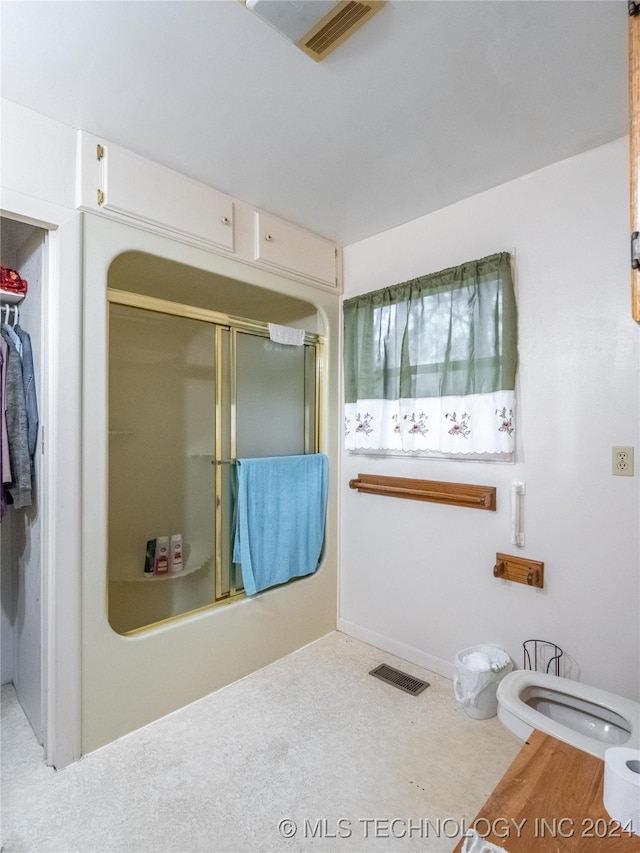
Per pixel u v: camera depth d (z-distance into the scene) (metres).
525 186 1.91
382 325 2.38
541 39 1.21
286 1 1.06
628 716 1.49
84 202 1.61
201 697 2.01
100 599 1.68
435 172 1.88
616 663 1.69
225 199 2.04
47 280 1.59
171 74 1.34
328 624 2.65
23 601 1.91
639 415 1.63
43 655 1.63
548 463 1.85
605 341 1.71
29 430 1.71
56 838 1.32
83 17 1.14
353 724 1.83
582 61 1.29
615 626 1.69
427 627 2.26
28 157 1.50
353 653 2.43
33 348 1.75
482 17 1.14
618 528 1.68
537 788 0.88
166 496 2.25
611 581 1.70
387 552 2.44
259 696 2.03
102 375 1.69
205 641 2.03
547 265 1.85
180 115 1.53
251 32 1.19
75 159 1.60
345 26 1.15
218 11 1.12
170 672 1.90
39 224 1.54
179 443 2.26
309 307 2.73
